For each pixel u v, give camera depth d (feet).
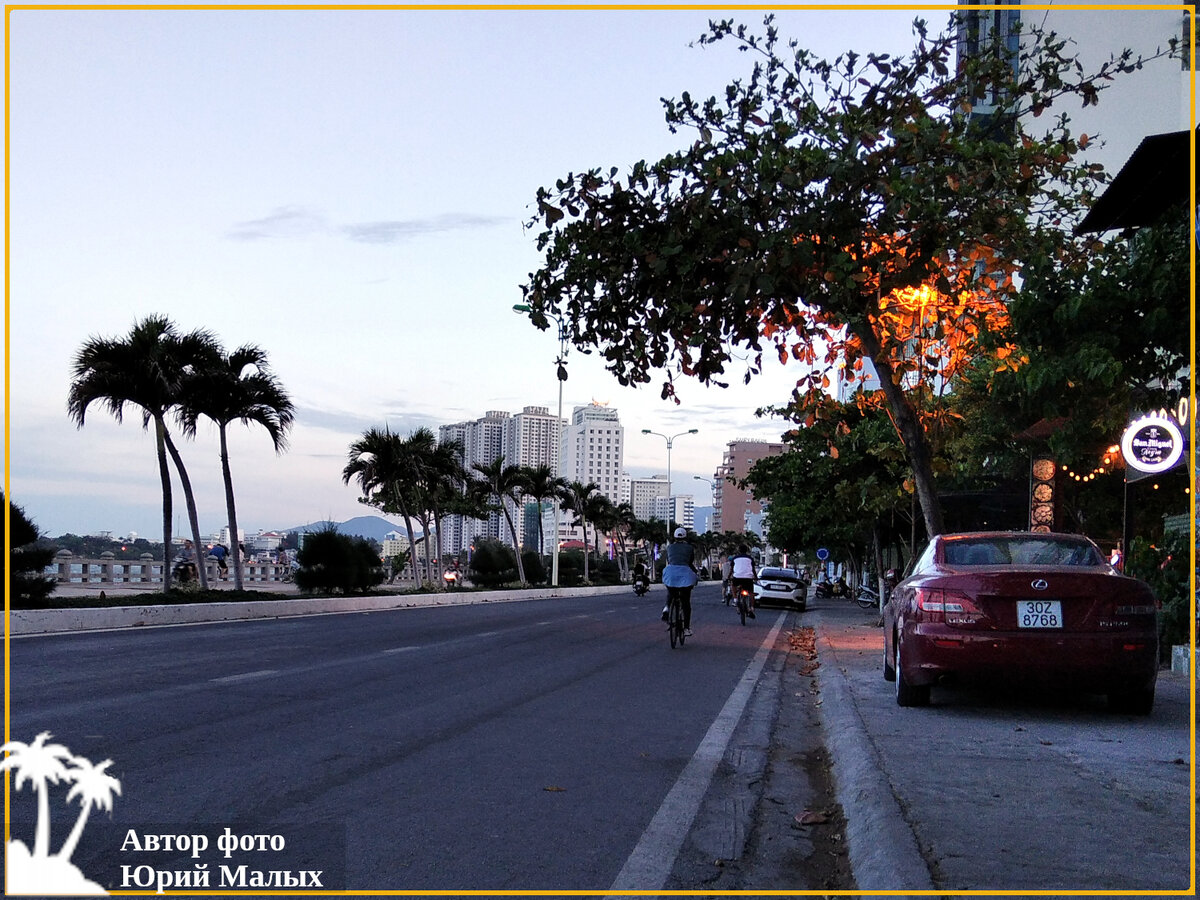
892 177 36.70
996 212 37.86
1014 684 28.02
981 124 41.42
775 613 120.16
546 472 210.18
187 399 81.35
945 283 38.22
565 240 39.70
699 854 16.43
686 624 57.72
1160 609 44.73
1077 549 30.94
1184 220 40.34
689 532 57.93
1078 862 14.28
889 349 42.22
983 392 62.28
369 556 115.55
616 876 15.02
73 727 25.13
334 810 17.94
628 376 41.37
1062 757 22.38
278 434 85.76
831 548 193.16
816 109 38.96
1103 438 51.55
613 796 19.94
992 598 28.19
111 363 77.30
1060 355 41.88
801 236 37.11
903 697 30.94
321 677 37.17
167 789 19.06
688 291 38.75
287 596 94.48
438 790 19.74
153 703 29.55
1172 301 40.14
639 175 38.73
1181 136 36.96
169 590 81.15
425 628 66.28
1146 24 72.43
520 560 200.95
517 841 16.55
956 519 73.00
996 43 40.01
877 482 81.30
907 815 16.78
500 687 36.06
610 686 37.88
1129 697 29.14
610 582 300.81
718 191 37.47
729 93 39.01
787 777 23.18
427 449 135.13
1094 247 41.98
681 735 27.66
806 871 15.83
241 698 31.12
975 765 21.22
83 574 131.23
